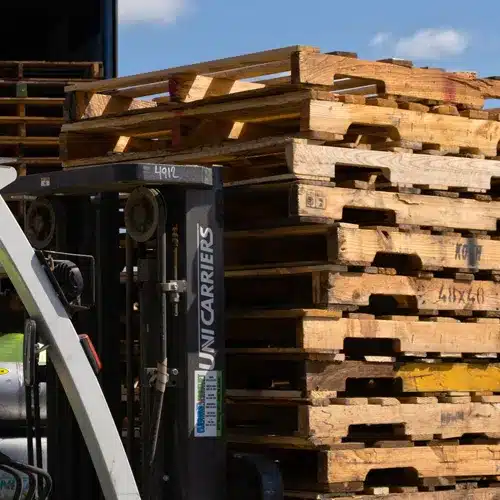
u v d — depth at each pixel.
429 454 6.02
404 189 6.07
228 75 6.67
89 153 6.87
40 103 8.30
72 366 4.55
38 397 4.70
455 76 6.43
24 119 8.25
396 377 5.99
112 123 6.55
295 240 6.09
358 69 5.96
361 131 6.33
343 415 5.70
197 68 6.30
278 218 6.06
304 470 6.03
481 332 6.34
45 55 9.11
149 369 5.20
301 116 5.74
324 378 5.70
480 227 6.39
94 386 4.58
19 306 5.86
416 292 6.09
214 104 6.09
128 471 4.61
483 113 6.50
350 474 5.68
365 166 5.94
